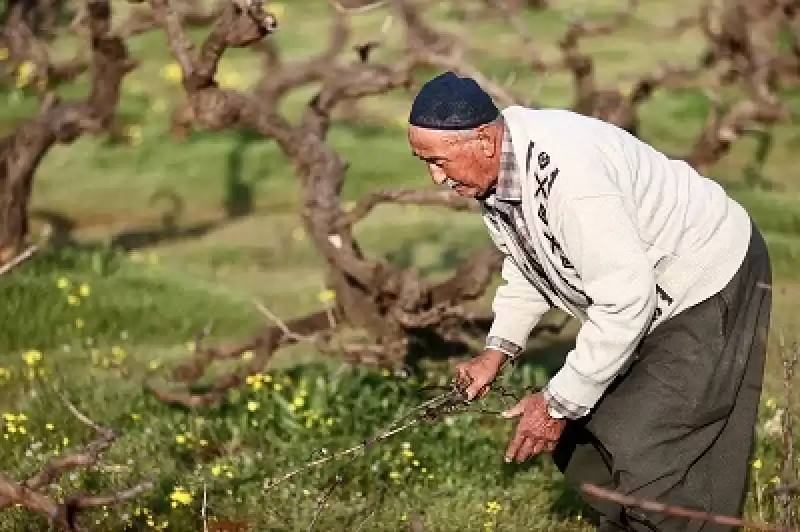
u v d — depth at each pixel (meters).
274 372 11.04
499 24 30.42
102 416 10.23
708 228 6.70
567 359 6.52
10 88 23.50
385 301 10.77
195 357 10.95
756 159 20.72
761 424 9.55
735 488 6.92
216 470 8.85
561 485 8.98
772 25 17.84
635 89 16.27
